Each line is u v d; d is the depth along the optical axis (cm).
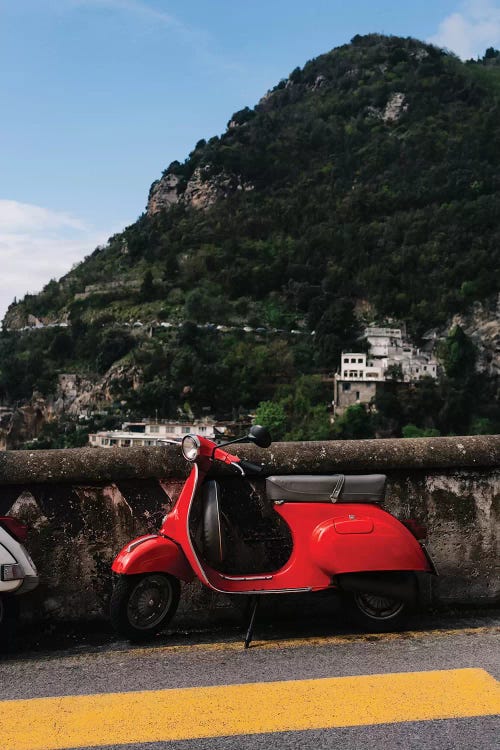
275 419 12050
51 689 294
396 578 351
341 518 349
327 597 397
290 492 352
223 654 335
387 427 12156
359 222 18888
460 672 302
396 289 16250
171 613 357
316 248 18375
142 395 13738
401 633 363
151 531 394
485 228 16888
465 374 12988
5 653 353
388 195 19050
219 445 350
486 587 413
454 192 18575
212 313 16525
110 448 394
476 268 15575
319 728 252
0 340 17912
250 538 394
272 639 360
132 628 347
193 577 347
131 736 248
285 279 18000
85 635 378
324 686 288
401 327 15388
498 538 416
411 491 411
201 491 362
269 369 14212
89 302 18225
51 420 14875
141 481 395
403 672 303
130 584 344
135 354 14525
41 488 389
